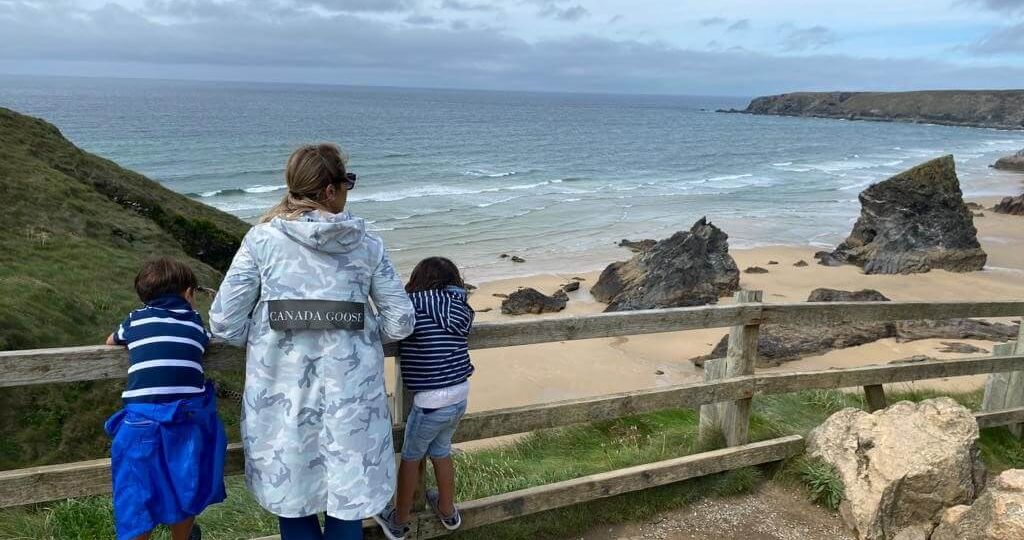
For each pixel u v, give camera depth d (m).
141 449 2.52
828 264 28.73
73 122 87.94
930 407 4.69
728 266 24.12
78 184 16.83
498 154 75.19
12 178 15.35
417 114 157.62
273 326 2.60
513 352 17.73
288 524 2.89
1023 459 5.87
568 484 4.17
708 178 59.56
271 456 2.62
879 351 17.02
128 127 84.50
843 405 7.36
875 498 4.32
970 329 18.16
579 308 22.64
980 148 98.00
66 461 8.20
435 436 3.35
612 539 4.19
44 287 11.10
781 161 77.06
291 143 73.00
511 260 29.06
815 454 4.88
